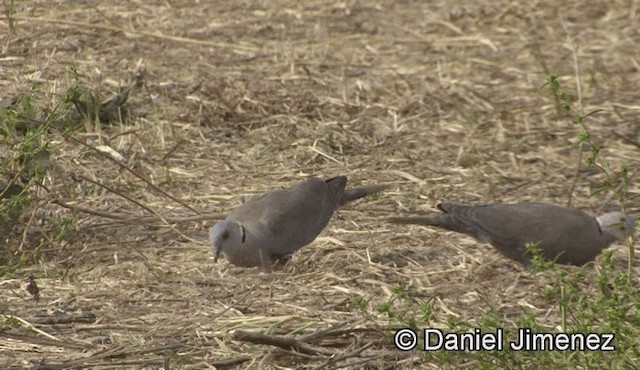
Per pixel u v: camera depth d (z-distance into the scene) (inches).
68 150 583.2
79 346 407.2
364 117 658.8
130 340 412.2
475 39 796.0
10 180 496.7
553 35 808.9
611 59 767.7
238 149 612.1
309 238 486.0
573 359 369.4
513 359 370.3
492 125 658.8
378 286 464.1
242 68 721.6
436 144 629.3
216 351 402.9
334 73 723.4
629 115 676.7
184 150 605.6
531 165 609.9
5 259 477.4
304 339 406.3
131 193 550.6
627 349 375.2
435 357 392.5
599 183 584.7
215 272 476.4
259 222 472.4
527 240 478.6
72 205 528.4
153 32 762.8
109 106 629.9
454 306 447.5
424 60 756.6
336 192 502.0
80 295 450.3
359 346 406.6
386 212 541.6
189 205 541.3
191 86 680.4
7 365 391.2
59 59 702.5
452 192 569.3
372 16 835.4
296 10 832.9
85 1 807.1
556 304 450.6
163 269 477.4
